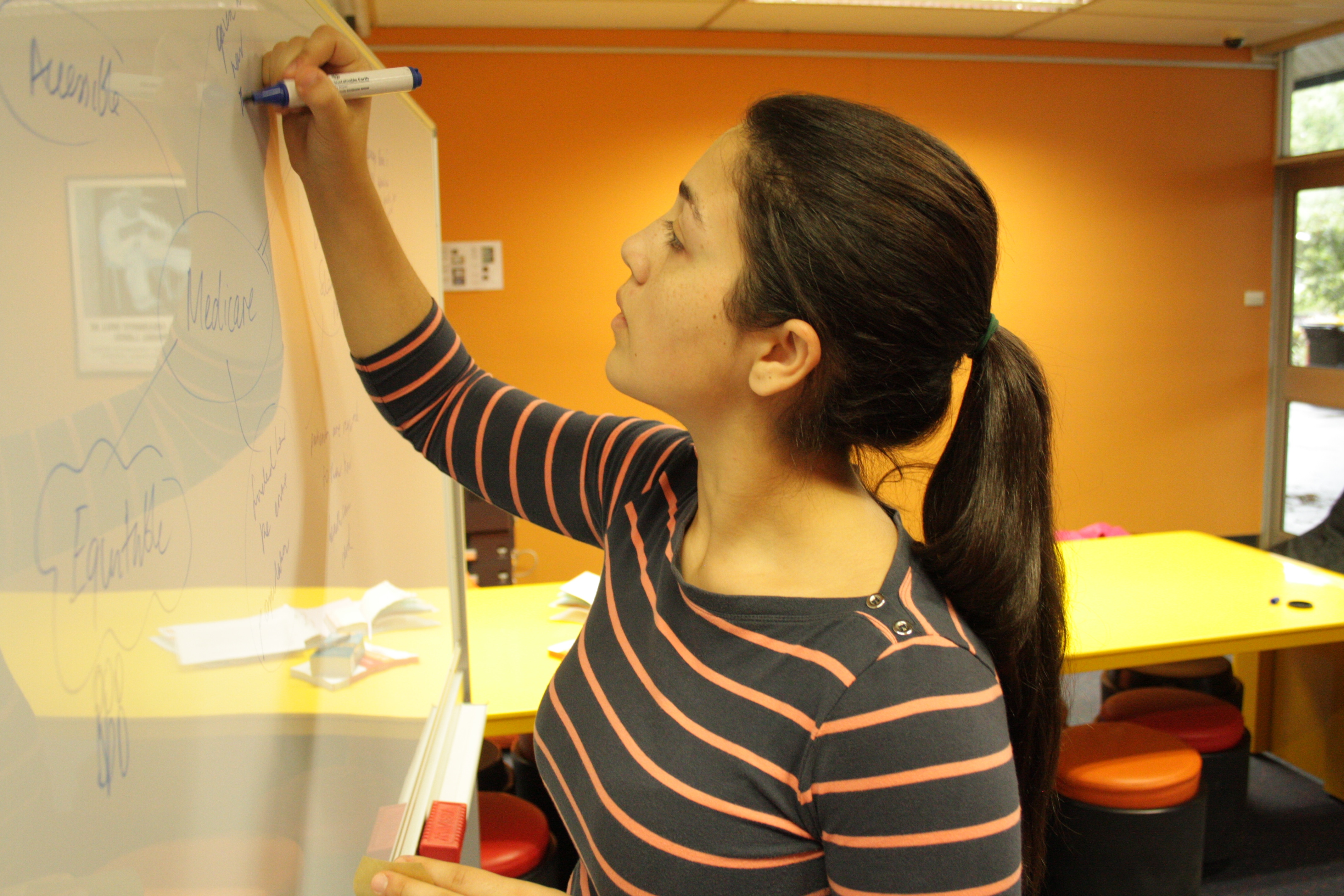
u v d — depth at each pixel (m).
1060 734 0.75
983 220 0.62
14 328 0.39
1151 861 1.94
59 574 0.41
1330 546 4.72
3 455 0.38
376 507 0.95
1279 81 4.77
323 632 0.76
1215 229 4.84
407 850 0.89
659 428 0.88
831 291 0.58
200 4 0.56
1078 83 4.57
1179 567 2.55
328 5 0.81
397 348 0.87
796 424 0.64
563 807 0.75
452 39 4.04
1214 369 4.94
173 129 0.53
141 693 0.48
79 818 0.43
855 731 0.58
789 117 0.61
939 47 4.41
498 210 4.18
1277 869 2.36
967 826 0.56
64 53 0.42
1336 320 4.68
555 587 2.47
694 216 0.64
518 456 0.90
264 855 0.63
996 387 0.68
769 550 0.67
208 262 0.57
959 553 0.65
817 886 0.63
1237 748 2.30
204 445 0.56
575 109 4.17
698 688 0.65
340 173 0.76
